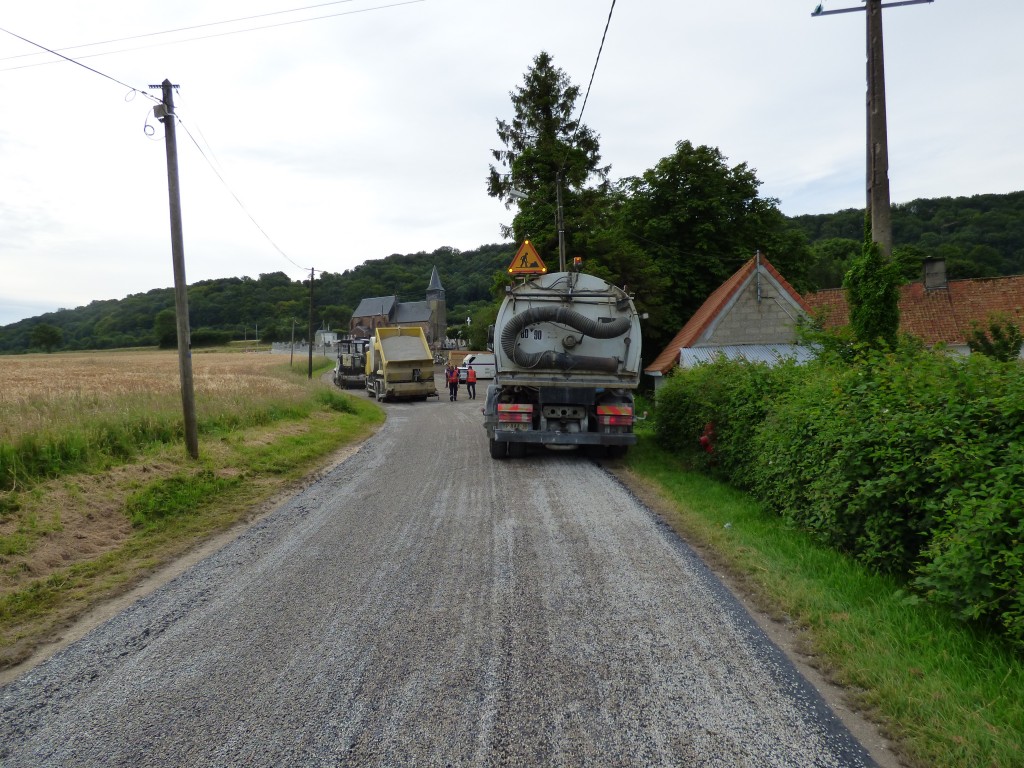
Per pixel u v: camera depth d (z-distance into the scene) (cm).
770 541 601
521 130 3441
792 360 922
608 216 3450
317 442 1427
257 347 11056
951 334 2491
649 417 1530
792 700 334
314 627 446
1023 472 370
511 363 1145
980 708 309
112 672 392
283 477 1055
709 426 946
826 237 7550
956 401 455
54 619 489
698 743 299
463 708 335
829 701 333
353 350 4088
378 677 371
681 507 765
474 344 7094
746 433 805
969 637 377
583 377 1133
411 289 14238
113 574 592
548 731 312
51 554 627
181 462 1023
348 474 1081
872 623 412
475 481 975
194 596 520
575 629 429
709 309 2336
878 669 354
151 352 10244
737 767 280
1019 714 299
